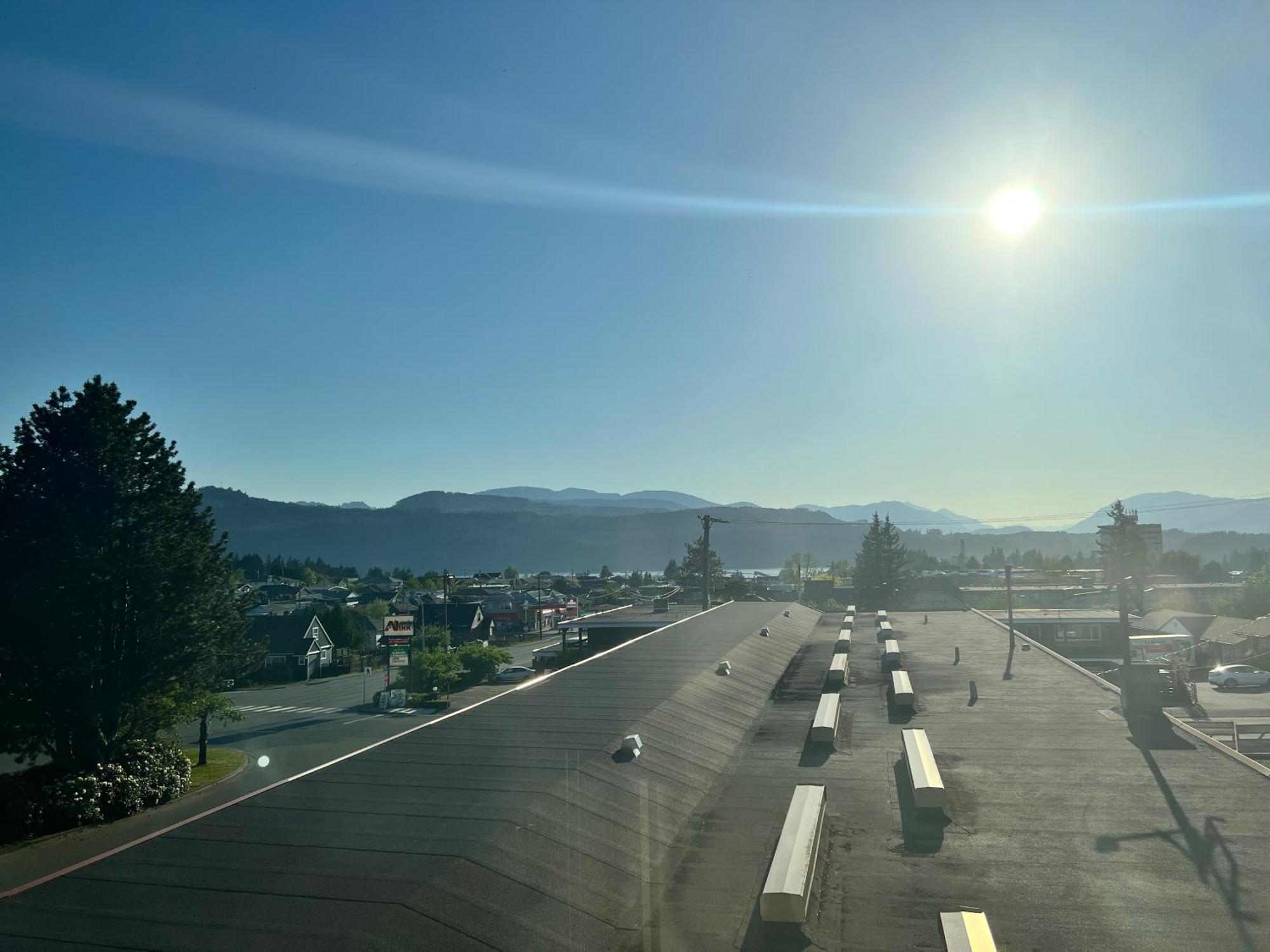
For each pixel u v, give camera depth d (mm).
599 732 15336
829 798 13727
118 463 30656
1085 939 9172
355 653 78625
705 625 33719
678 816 12336
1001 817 12836
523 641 93812
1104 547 28172
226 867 9109
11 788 28094
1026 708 19938
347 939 7594
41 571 28672
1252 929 9281
